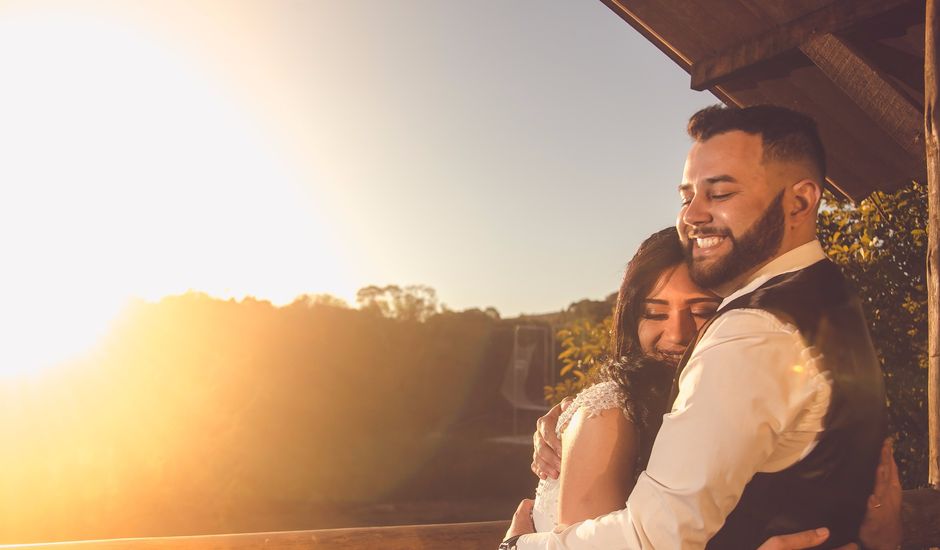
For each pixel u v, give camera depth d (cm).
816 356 112
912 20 350
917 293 447
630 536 114
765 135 123
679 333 145
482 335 5094
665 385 134
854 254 467
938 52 267
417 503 3061
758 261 124
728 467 109
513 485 3334
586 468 129
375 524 2703
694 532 110
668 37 427
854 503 117
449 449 3659
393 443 3722
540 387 5206
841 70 356
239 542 199
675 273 145
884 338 443
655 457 115
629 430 130
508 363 5134
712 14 402
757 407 109
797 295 116
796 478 112
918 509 215
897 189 434
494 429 4641
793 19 376
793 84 420
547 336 5212
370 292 4744
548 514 143
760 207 123
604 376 139
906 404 435
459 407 4731
